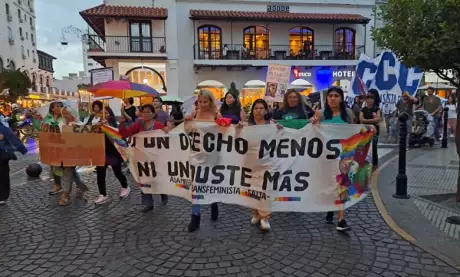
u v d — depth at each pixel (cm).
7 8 4500
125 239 433
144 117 516
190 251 395
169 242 421
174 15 2383
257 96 2530
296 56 2494
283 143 434
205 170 451
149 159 507
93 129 568
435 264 352
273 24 2514
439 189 605
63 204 577
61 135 568
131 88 737
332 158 432
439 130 1248
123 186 615
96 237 441
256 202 443
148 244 416
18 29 4844
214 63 2386
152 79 2419
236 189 453
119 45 2325
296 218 493
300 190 438
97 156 570
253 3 2491
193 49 2434
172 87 2412
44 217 521
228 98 569
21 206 578
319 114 455
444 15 431
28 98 3534
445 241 398
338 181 434
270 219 491
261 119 485
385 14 509
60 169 585
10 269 362
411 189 607
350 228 441
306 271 346
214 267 358
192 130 449
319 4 2545
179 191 496
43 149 579
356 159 435
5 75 2753
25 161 1037
